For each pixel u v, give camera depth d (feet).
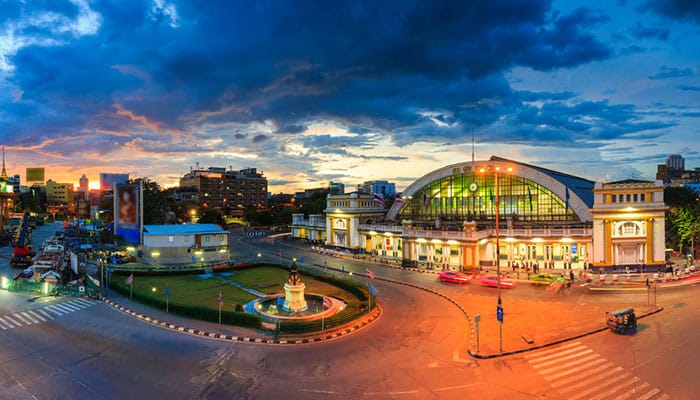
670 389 79.87
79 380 84.99
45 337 110.22
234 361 95.20
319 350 102.58
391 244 272.92
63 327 118.73
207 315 124.47
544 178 236.43
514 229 226.58
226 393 79.56
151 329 117.50
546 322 122.42
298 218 387.14
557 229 214.69
